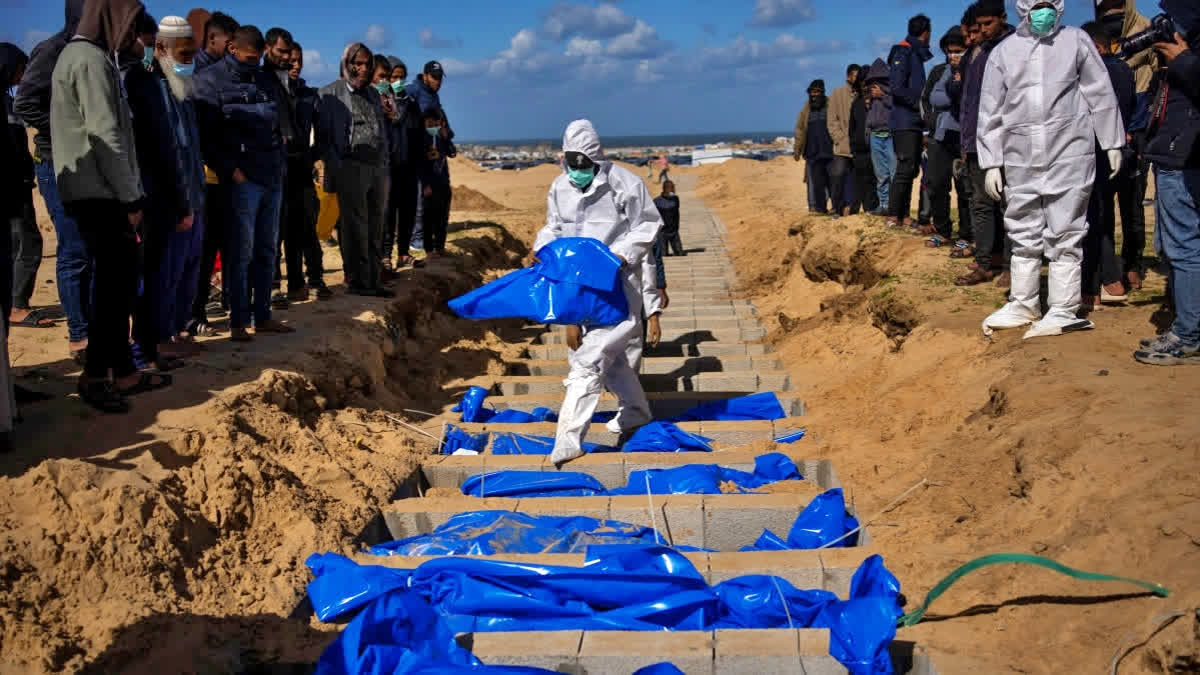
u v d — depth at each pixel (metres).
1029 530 4.13
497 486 5.79
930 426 5.81
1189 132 4.84
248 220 6.54
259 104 6.49
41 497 4.07
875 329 8.12
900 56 9.81
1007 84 5.76
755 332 10.20
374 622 3.81
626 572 4.29
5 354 4.49
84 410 5.06
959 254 8.70
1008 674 3.36
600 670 3.74
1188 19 4.78
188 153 5.84
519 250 14.56
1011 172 5.91
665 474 5.70
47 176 5.97
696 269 14.83
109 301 4.96
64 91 4.64
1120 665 3.19
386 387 7.40
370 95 8.43
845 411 6.75
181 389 5.49
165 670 3.59
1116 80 6.41
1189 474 3.81
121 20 4.84
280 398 5.76
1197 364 4.99
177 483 4.62
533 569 4.33
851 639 3.64
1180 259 5.03
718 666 3.69
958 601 3.88
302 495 5.04
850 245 10.14
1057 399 4.95
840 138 13.09
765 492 5.54
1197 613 3.01
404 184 10.09
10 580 3.72
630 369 6.57
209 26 6.41
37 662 3.46
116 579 3.94
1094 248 6.44
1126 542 3.65
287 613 4.18
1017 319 6.25
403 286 9.31
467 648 3.84
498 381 8.27
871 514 4.99
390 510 5.34
